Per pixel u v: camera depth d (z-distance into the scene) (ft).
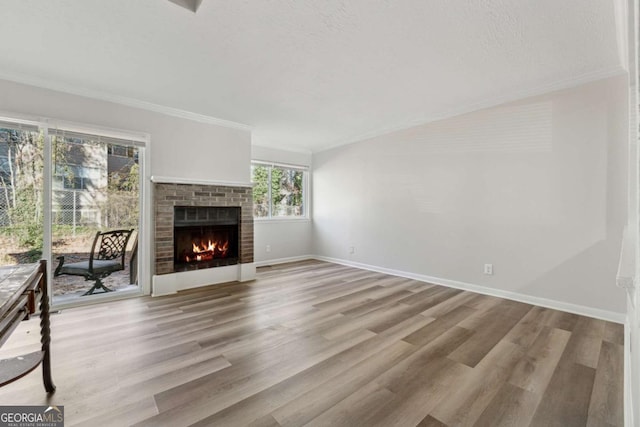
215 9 6.00
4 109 8.77
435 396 5.36
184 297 11.16
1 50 7.57
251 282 13.50
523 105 10.43
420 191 13.71
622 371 6.12
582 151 9.27
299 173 19.63
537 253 10.21
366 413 4.91
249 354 6.84
